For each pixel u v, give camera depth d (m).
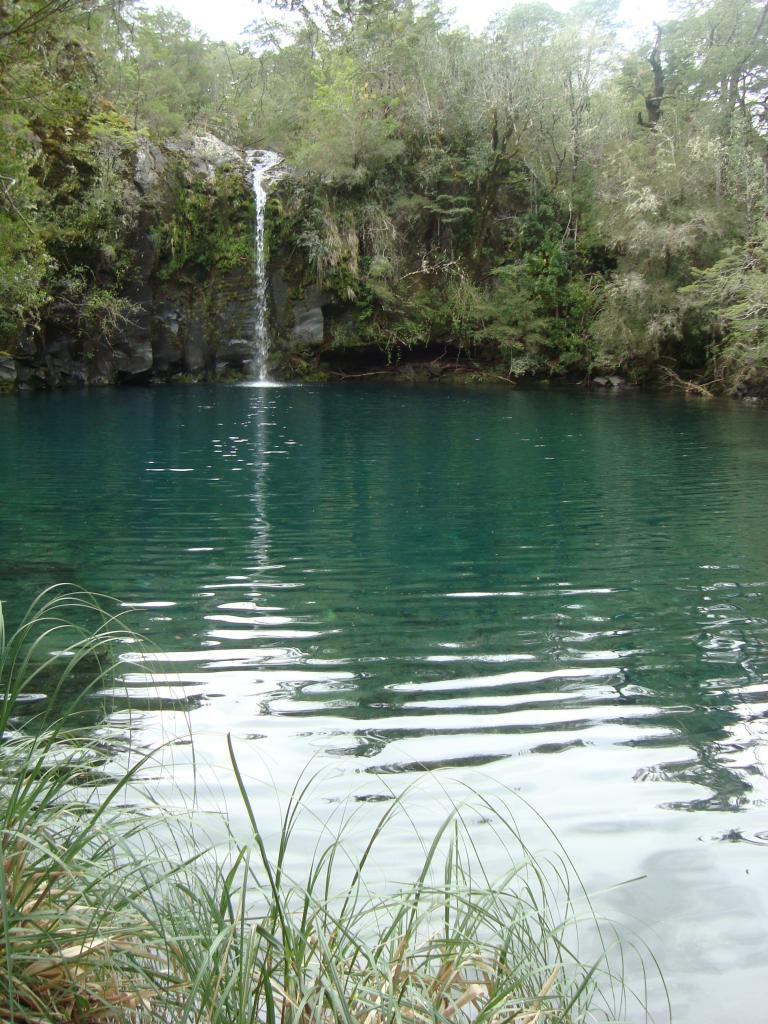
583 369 31.20
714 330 27.70
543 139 32.78
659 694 5.06
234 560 8.10
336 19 36.97
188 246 29.03
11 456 14.05
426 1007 2.07
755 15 30.86
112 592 7.09
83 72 25.08
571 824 3.55
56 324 26.55
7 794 2.68
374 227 31.50
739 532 9.37
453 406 22.94
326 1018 2.10
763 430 18.44
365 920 2.67
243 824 3.42
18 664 5.29
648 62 34.50
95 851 2.58
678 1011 2.46
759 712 4.80
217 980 2.03
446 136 33.03
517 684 5.21
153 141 28.94
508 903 2.69
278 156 32.97
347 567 7.89
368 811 3.60
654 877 3.15
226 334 30.23
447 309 31.62
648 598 7.04
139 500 10.83
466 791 3.83
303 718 4.66
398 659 5.62
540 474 13.00
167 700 4.87
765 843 3.40
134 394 25.17
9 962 1.94
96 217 25.78
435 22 35.56
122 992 2.17
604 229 30.39
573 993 2.47
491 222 33.06
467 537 9.07
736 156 27.22
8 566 7.85
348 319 31.56
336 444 15.88
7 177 14.07
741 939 2.78
